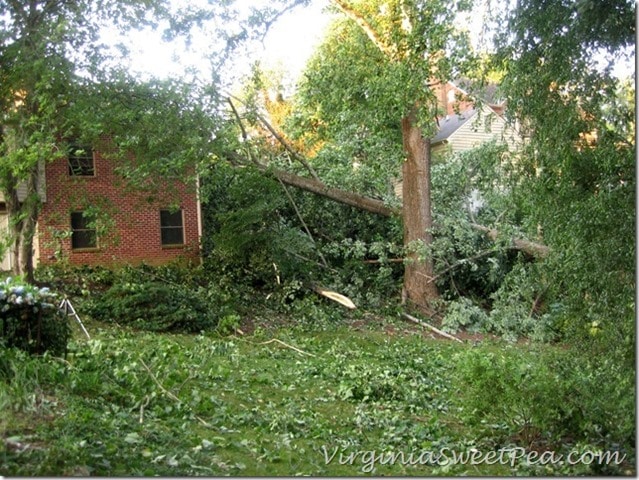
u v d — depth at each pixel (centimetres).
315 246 2083
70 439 531
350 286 2066
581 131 801
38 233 1641
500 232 1903
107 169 2188
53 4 1467
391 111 1930
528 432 744
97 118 1421
